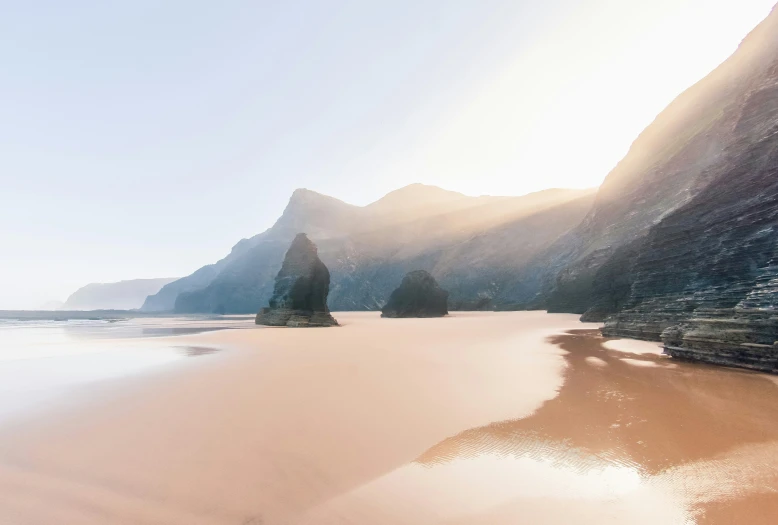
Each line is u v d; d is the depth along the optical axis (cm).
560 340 2580
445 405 1078
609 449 787
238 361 1789
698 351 1669
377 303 11988
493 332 3256
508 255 10256
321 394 1180
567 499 611
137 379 1406
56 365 1761
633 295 2759
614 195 6475
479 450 796
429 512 578
